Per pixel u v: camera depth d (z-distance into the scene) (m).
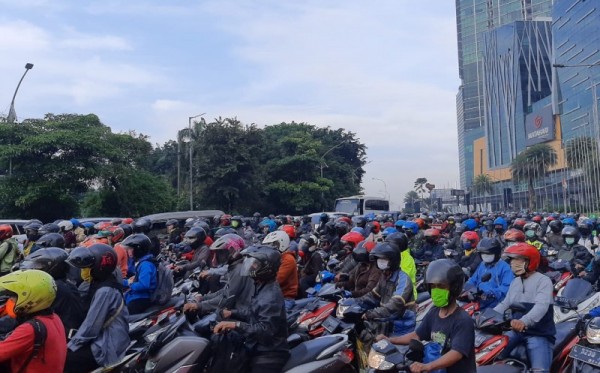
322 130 70.06
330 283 7.70
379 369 3.55
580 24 83.19
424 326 3.93
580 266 8.09
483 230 14.89
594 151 56.16
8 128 29.48
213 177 40.44
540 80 120.12
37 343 3.68
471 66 164.00
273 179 49.22
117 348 4.81
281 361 4.85
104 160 31.86
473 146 147.75
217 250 6.63
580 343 4.88
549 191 93.38
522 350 5.18
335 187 56.06
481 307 6.44
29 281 3.74
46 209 30.05
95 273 4.89
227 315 4.90
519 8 151.38
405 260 6.67
